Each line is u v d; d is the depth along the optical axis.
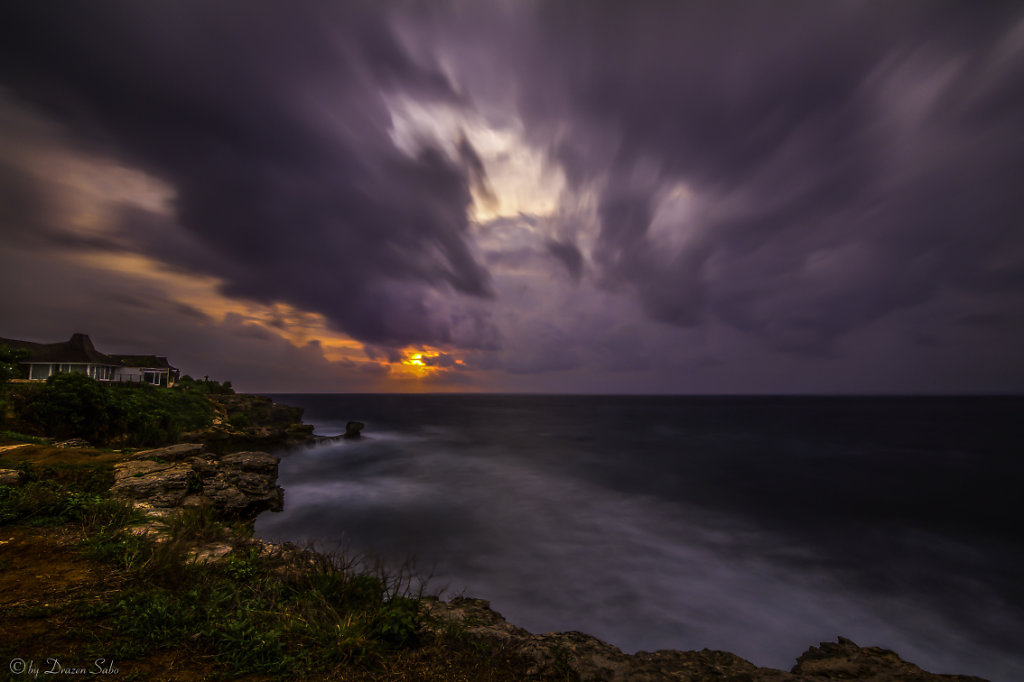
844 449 51.75
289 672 4.14
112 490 12.37
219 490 18.00
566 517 24.00
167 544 6.34
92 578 5.61
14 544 6.66
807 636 13.26
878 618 14.42
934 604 15.38
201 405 44.84
